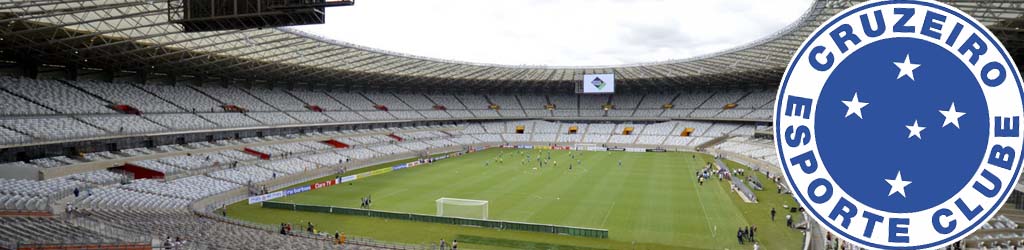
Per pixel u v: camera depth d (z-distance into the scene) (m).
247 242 30.03
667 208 46.12
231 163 58.88
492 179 63.16
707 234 37.44
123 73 71.19
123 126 57.31
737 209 45.62
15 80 56.88
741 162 81.81
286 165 63.91
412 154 88.75
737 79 106.56
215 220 38.69
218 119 70.62
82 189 40.53
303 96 95.06
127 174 50.88
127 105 63.22
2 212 29.25
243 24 27.88
